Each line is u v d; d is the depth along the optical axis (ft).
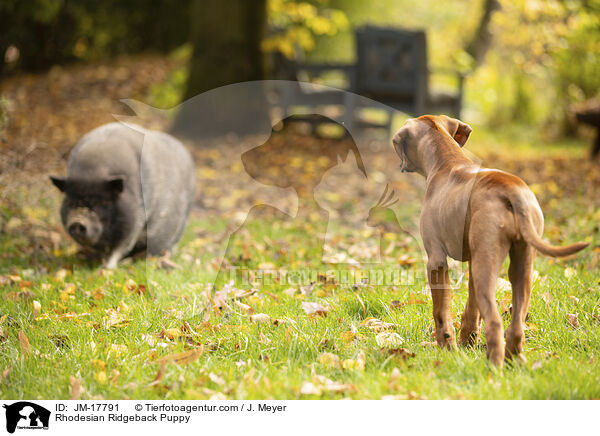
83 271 27.86
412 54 55.57
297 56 68.03
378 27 56.24
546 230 31.58
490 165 49.98
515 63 78.28
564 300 21.76
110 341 19.86
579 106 52.26
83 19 84.94
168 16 88.43
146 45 89.97
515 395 15.57
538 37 69.72
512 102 80.69
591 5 66.95
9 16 79.30
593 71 67.87
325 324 20.86
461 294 23.02
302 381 16.83
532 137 72.69
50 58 83.97
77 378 17.33
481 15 103.81
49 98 66.08
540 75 77.05
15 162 33.27
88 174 27.84
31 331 20.75
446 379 16.74
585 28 66.49
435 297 17.83
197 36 59.00
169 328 21.18
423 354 18.12
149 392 16.90
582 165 49.14
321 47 105.40
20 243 31.27
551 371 16.62
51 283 26.20
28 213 32.78
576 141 69.72
